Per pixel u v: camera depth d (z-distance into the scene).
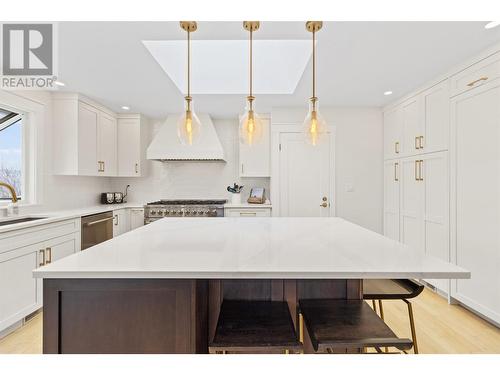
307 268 1.16
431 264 1.21
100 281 1.24
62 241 2.82
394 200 3.91
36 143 3.21
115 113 4.36
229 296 1.69
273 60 2.87
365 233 1.89
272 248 1.48
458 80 2.72
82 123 3.55
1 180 2.95
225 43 2.54
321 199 4.22
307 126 1.92
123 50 2.38
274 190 4.20
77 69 2.75
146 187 4.82
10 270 2.24
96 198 4.39
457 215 2.75
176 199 4.80
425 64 2.71
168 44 2.52
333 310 1.48
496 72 2.30
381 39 2.23
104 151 4.05
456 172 2.76
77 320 1.25
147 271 1.13
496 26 2.04
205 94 3.49
